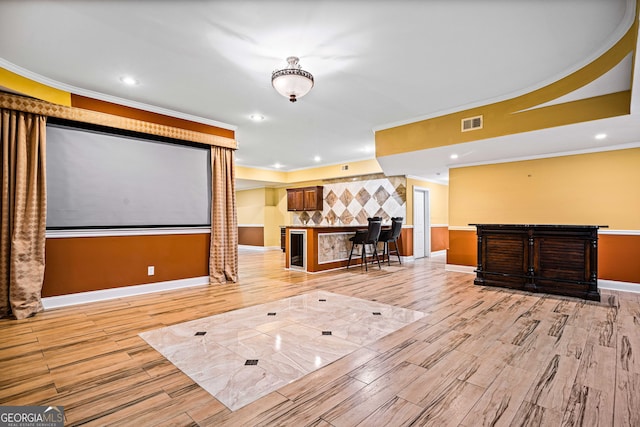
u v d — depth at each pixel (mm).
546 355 2303
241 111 4477
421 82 3572
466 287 4586
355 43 2754
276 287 4586
